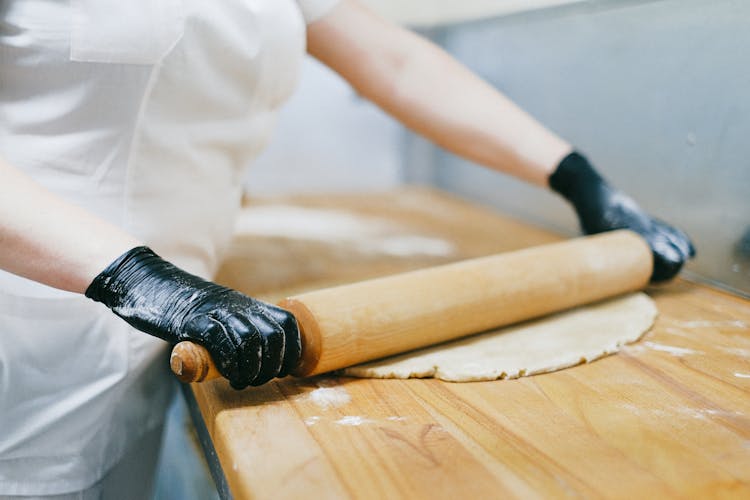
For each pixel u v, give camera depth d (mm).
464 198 1942
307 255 1350
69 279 666
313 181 2064
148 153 811
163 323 663
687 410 678
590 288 928
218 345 637
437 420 660
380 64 1126
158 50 762
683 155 1180
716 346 856
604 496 528
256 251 1381
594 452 596
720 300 1052
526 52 1575
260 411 678
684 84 1158
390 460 584
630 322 915
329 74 1986
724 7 1061
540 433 631
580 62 1402
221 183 933
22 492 851
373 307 749
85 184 799
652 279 1044
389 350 773
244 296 697
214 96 854
